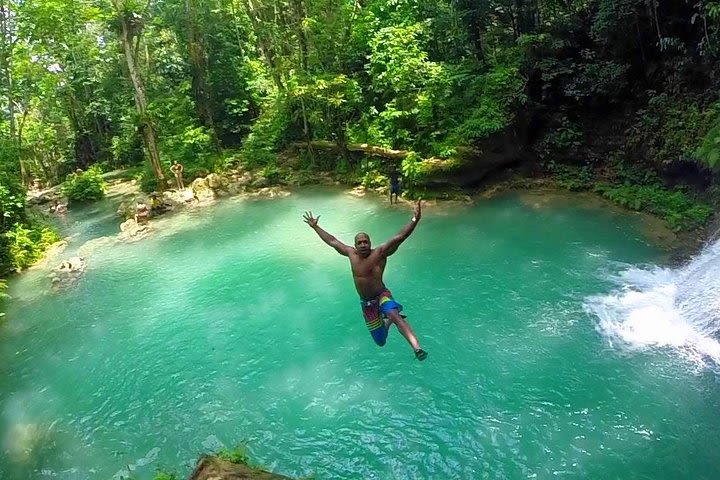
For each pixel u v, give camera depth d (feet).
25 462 28.89
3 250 60.18
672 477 23.25
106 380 35.58
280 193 75.72
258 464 26.37
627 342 32.58
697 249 41.63
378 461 25.86
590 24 63.26
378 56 71.00
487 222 53.47
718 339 31.35
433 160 62.85
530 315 36.58
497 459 25.25
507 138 62.80
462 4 66.74
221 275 49.93
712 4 43.65
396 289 42.11
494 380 30.68
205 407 31.42
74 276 54.60
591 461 24.54
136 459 28.02
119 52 107.45
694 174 50.49
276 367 34.45
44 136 132.16
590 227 48.93
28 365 38.99
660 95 55.62
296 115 83.05
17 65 92.22
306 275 47.55
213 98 100.53
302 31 82.53
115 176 115.55
